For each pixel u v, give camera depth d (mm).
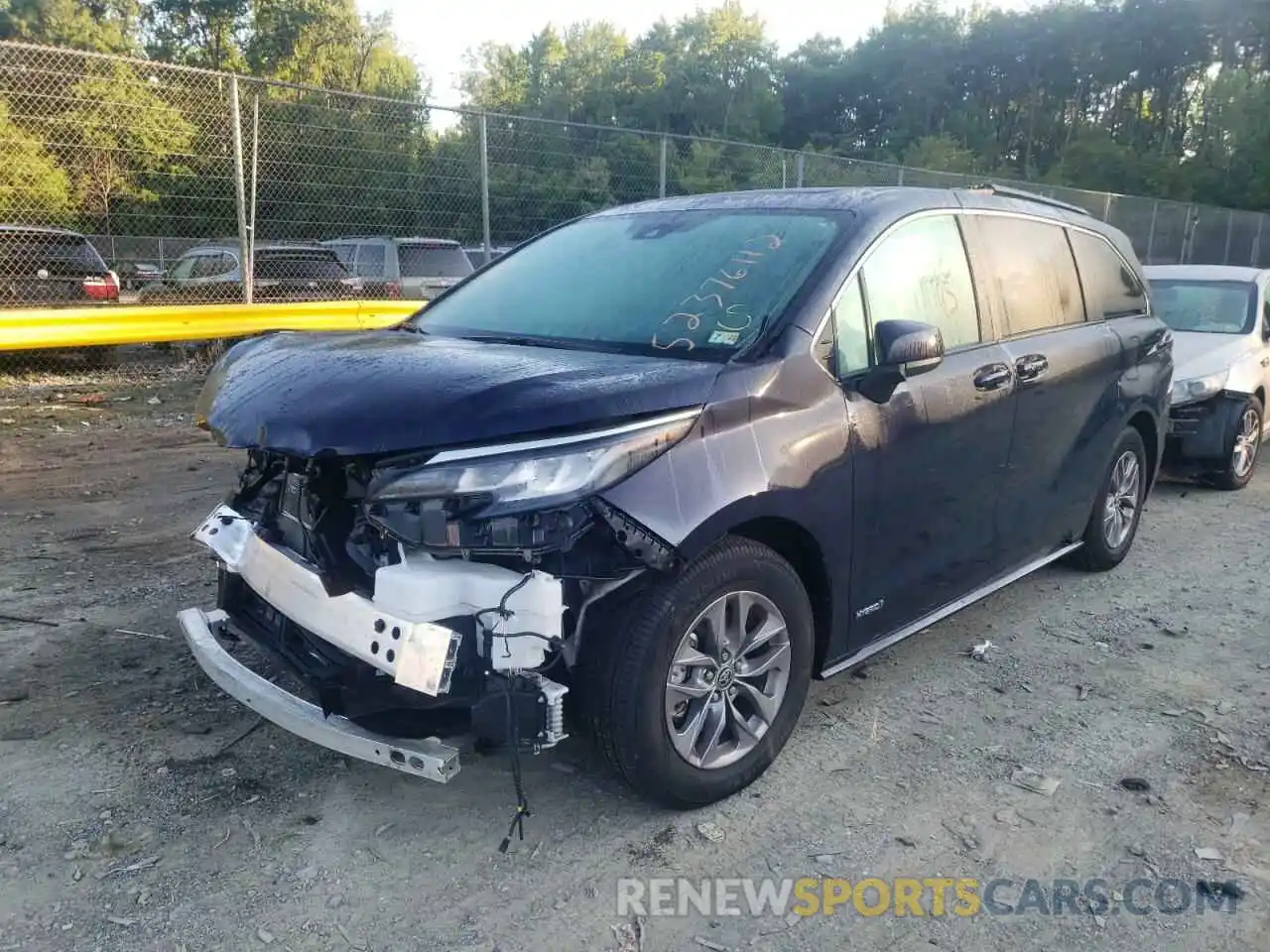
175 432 9414
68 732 3602
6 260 11820
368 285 12562
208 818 3125
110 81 10461
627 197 13164
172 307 10570
